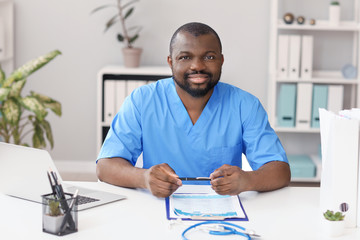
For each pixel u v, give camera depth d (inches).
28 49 163.0
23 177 65.2
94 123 166.9
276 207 63.9
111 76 157.6
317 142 165.9
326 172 60.5
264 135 77.5
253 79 163.2
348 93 162.7
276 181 70.0
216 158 78.4
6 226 56.7
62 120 166.9
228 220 59.3
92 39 162.7
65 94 165.3
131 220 58.9
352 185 58.5
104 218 59.3
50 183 56.6
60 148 168.1
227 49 162.1
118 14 161.2
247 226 57.8
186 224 57.8
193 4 160.2
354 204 58.7
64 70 164.2
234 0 160.1
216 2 160.1
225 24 161.0
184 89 73.7
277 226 57.9
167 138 78.6
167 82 80.3
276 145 76.5
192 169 78.9
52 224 54.5
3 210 61.6
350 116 61.7
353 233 56.9
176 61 71.9
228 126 78.3
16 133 139.9
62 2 160.9
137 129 78.7
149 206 63.6
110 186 71.5
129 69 151.6
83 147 168.1
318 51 161.3
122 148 76.2
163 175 65.1
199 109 77.8
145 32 161.8
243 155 83.7
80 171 168.2
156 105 78.7
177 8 160.6
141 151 80.7
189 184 73.4
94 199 65.3
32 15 161.5
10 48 159.0
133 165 79.0
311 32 160.4
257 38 161.3
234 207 63.2
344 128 58.0
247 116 78.4
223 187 64.9
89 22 161.8
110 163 73.4
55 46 163.0
